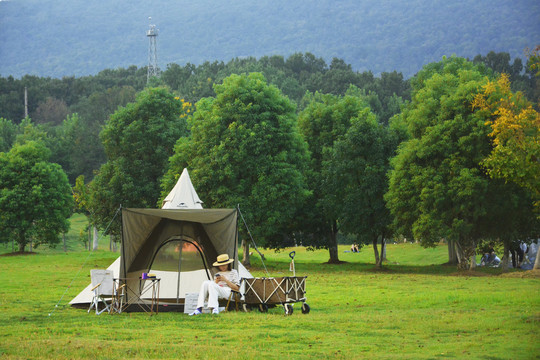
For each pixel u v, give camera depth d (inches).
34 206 2134.6
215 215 660.7
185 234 685.3
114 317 581.6
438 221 1291.8
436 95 1417.3
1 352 382.6
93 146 4726.9
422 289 911.0
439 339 443.2
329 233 1820.9
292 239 1882.4
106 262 1697.8
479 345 410.3
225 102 1583.4
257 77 1622.8
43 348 395.5
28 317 574.6
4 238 2137.1
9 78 6451.8
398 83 6058.1
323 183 1631.4
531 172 1036.5
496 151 1081.4
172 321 547.2
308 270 1471.5
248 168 1525.6
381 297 788.6
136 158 1875.0
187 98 5664.4
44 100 6318.9
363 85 6141.7
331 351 398.0
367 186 1510.8
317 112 1829.5
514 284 958.4
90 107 5812.0
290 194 1519.4
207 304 620.1
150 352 386.6
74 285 1000.9
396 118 1631.4
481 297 714.2
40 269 1427.2
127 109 1910.7
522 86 3900.1
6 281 1079.0
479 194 1269.7
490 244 1680.6
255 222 1535.4
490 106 1264.8
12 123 5634.8
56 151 4473.4
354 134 1534.2
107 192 1829.5
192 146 1624.0
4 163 2187.5
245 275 724.0
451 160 1311.5
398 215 1402.6
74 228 3585.1
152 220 652.1
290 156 1567.4
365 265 1712.6
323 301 756.0
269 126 1539.1
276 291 613.3
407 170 1374.3
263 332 480.4
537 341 420.2
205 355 374.9
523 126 1057.5
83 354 377.7
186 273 682.8
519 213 1334.9
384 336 462.3
